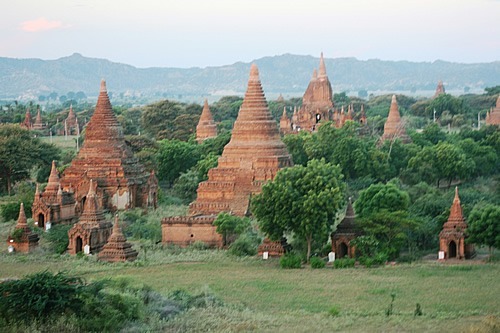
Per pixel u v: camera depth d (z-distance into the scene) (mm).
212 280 105062
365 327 79500
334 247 119312
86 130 176125
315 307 89688
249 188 157000
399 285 99500
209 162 188875
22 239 130375
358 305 90062
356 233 119062
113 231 123500
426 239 125875
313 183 120875
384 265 113562
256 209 121812
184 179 191000
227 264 117562
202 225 135125
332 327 79500
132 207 170750
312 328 79375
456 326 79062
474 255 119500
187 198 188750
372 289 97688
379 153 195375
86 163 172875
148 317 83750
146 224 147625
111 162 172375
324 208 118500
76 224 130750
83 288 83750
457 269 109125
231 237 134125
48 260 123062
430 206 139375
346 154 191875
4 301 80625
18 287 81562
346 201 153000
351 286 99750
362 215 126312
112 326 79062
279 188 119812
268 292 97500
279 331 78438
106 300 83500
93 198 133375
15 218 159500
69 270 113312
